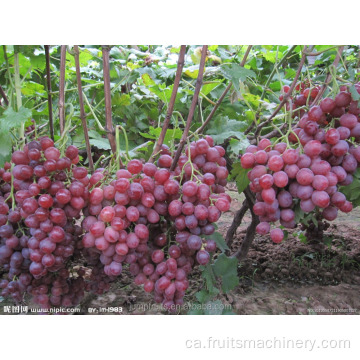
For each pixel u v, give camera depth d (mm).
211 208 666
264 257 1177
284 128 897
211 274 769
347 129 663
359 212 1683
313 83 863
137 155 934
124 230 661
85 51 1102
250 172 697
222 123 966
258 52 1283
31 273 702
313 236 1188
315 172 642
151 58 1202
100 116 1171
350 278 1085
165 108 1144
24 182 672
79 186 650
